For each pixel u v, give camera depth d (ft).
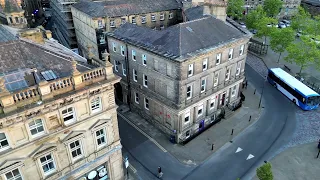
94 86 80.33
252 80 192.13
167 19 212.64
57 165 82.02
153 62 124.06
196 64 118.62
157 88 128.47
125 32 144.05
